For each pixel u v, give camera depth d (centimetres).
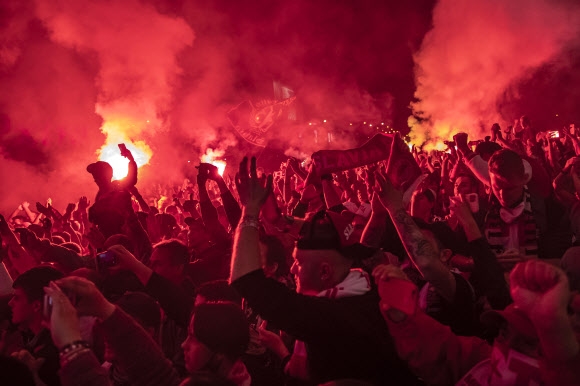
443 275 297
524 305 221
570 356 217
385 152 458
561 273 217
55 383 321
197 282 474
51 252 479
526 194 409
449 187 746
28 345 355
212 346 288
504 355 245
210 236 491
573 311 250
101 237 518
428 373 260
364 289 277
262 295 251
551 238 414
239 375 295
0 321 389
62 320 255
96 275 380
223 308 295
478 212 452
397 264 358
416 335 257
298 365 291
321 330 254
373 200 357
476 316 337
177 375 290
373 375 263
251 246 256
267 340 349
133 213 509
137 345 279
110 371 330
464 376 256
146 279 356
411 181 372
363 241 355
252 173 264
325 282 277
